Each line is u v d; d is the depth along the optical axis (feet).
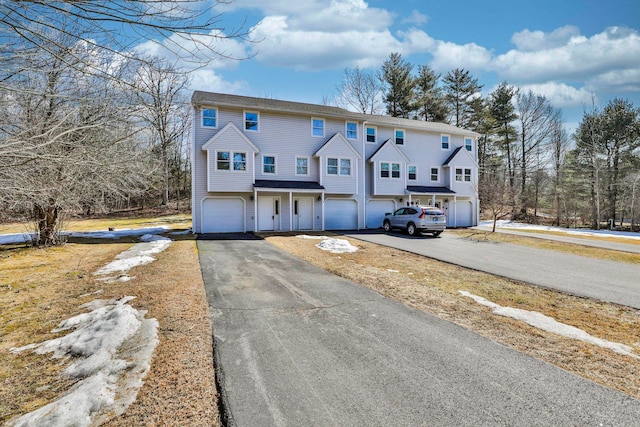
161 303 17.17
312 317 15.70
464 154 77.92
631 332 14.39
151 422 7.84
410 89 113.91
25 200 14.80
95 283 21.65
